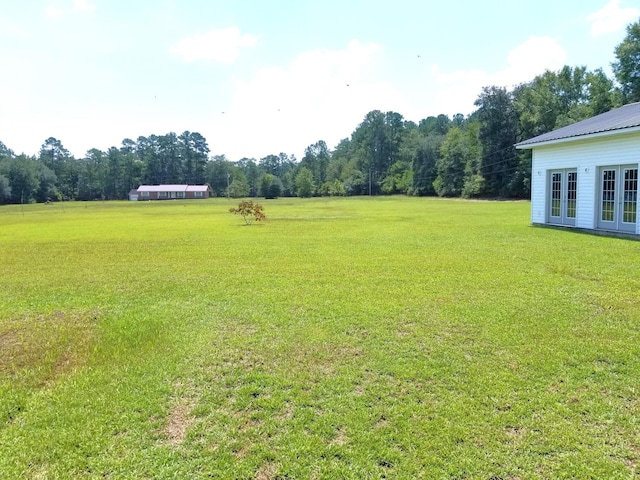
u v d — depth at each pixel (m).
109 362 4.21
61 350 4.55
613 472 2.54
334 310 5.81
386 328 5.05
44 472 2.62
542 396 3.41
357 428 3.02
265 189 87.69
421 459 2.68
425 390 3.54
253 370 3.99
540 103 48.47
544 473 2.54
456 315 5.48
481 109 54.94
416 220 21.38
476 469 2.59
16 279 8.56
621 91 38.69
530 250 10.70
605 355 4.17
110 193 96.81
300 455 2.74
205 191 94.44
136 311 6.01
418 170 76.25
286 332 4.98
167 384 3.74
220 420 3.16
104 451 2.82
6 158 84.00
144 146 114.81
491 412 3.19
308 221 22.31
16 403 3.44
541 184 17.30
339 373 3.89
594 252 10.21
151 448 2.84
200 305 6.26
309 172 91.75
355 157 95.75
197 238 15.27
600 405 3.27
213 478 2.55
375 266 8.98
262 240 14.20
